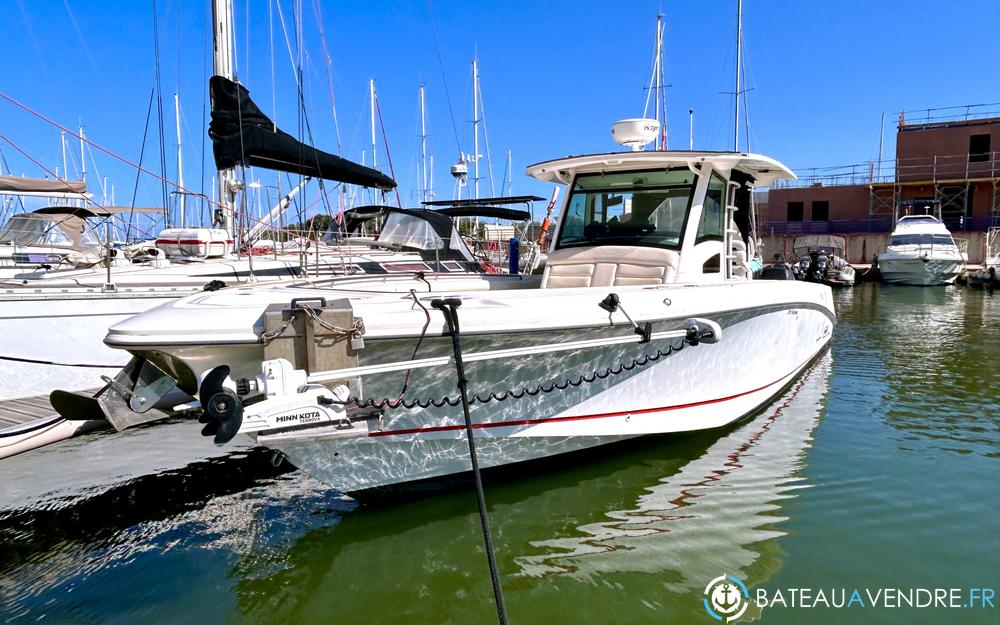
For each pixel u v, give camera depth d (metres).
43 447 5.56
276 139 7.60
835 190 34.31
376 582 3.29
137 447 5.57
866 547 3.51
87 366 6.61
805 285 6.28
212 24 8.89
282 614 3.07
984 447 4.96
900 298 19.53
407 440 3.72
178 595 3.27
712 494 4.14
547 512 3.92
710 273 5.28
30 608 3.21
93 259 10.02
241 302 3.59
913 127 33.16
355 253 9.14
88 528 4.08
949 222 31.94
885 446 4.98
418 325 3.42
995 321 13.12
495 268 10.00
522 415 3.99
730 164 5.07
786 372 6.17
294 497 4.38
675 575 3.28
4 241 9.86
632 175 5.26
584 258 5.25
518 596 3.13
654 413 4.49
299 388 3.24
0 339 6.19
